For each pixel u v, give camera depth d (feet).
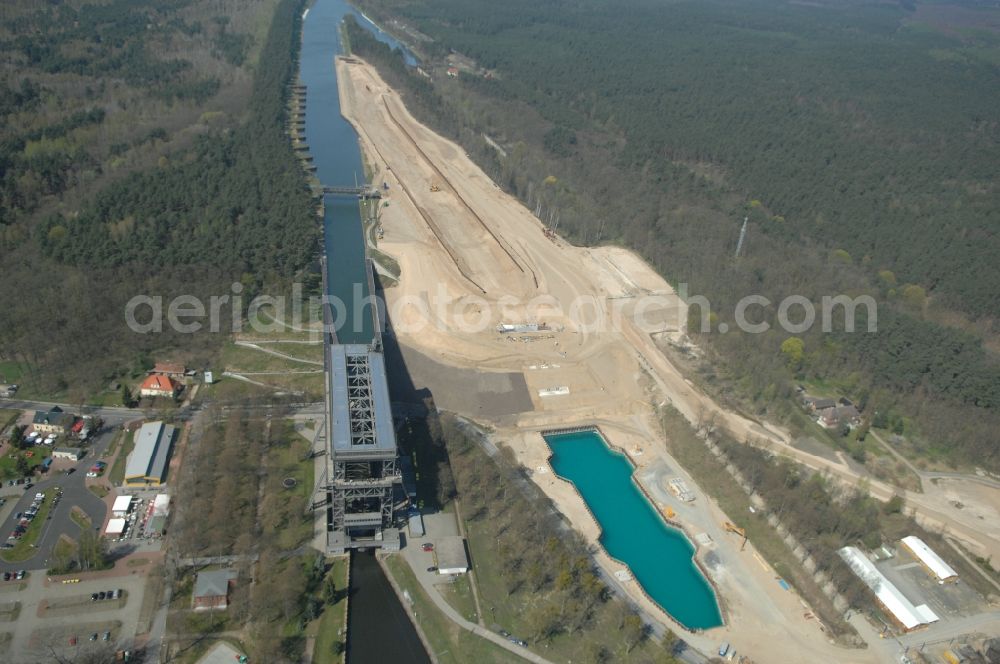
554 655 650.02
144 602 648.38
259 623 640.99
